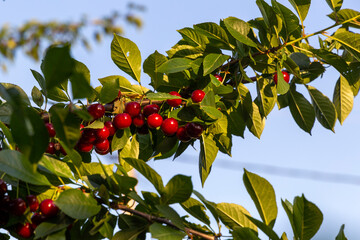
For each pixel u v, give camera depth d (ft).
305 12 11.48
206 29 11.28
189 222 8.81
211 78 10.41
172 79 11.22
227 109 11.50
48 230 7.49
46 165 8.23
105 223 7.81
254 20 11.80
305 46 12.44
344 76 12.50
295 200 8.14
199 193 8.70
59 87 9.66
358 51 11.59
